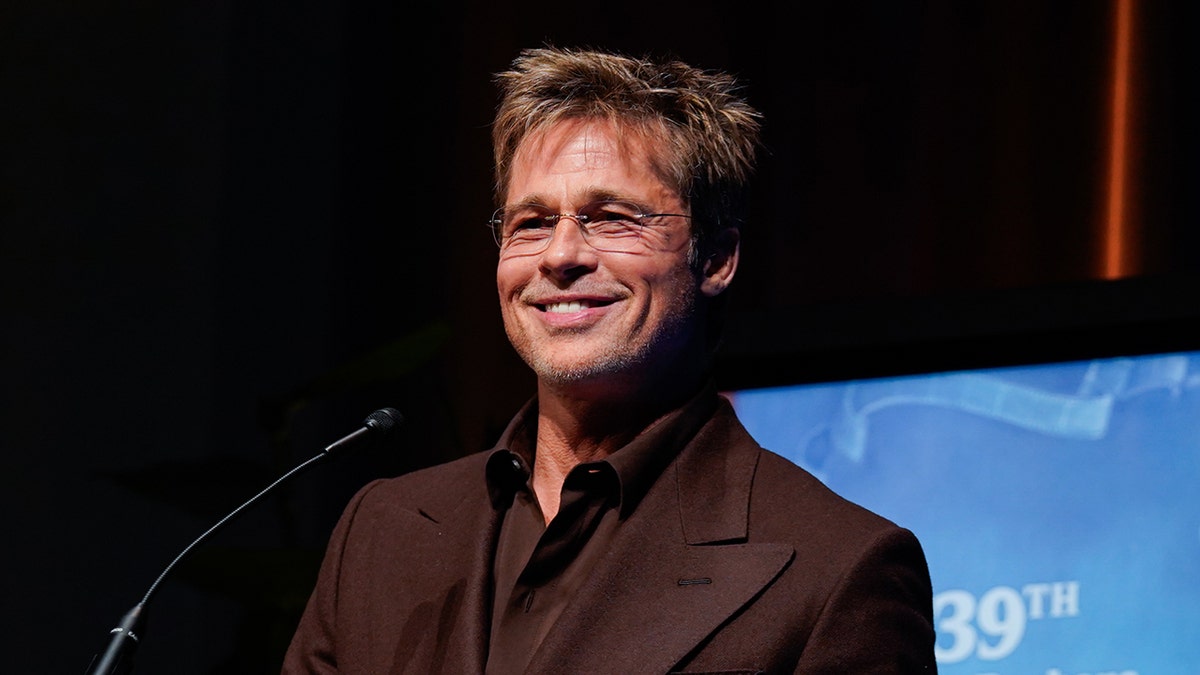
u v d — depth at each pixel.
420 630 6.02
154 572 13.10
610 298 6.07
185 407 13.32
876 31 12.02
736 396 10.02
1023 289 9.34
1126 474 8.91
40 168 13.66
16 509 13.09
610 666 5.51
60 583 13.04
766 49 12.32
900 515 9.41
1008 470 9.21
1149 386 8.96
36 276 13.48
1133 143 11.09
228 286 13.53
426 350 9.48
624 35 12.82
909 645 5.65
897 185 11.80
